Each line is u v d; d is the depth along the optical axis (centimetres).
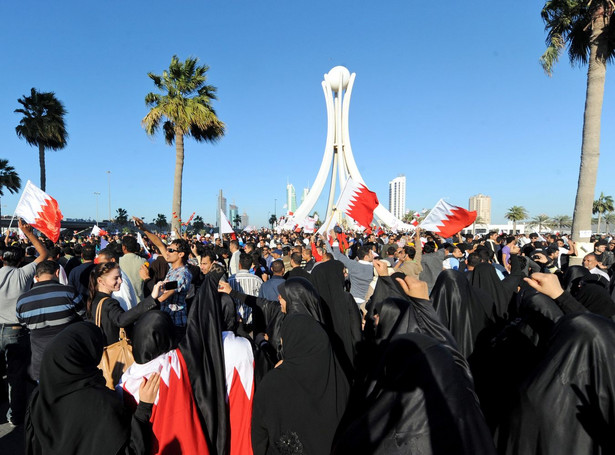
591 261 657
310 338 238
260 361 308
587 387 195
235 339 292
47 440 195
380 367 179
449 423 141
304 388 230
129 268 631
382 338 248
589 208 1145
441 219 762
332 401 235
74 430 194
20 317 389
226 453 261
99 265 374
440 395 148
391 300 255
